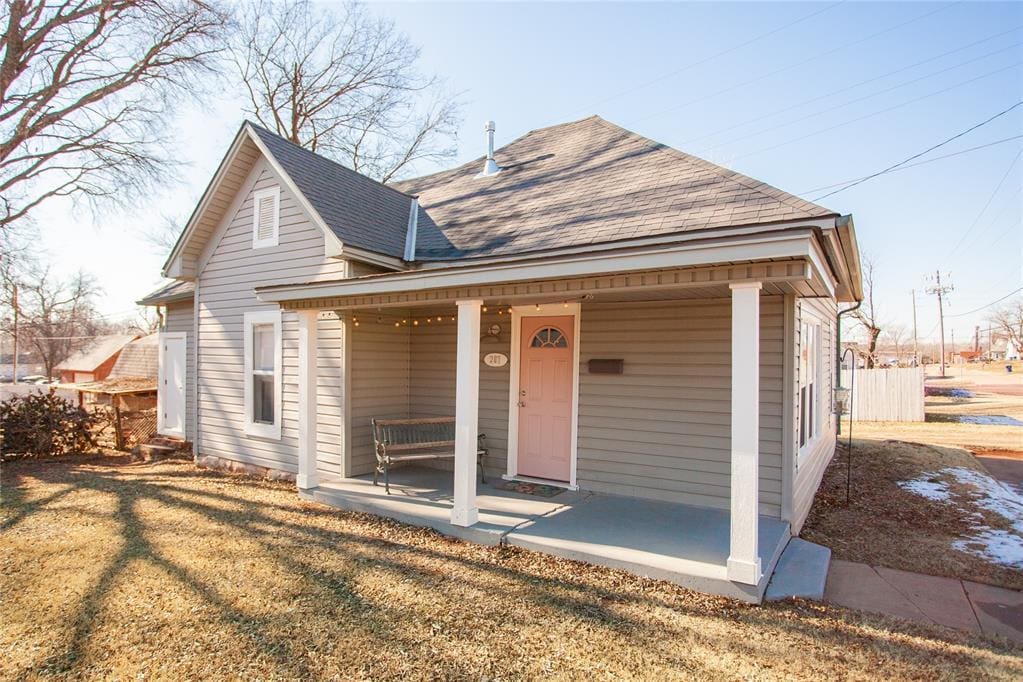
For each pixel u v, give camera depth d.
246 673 3.18
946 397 26.78
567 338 7.20
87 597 4.19
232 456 9.36
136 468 9.68
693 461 6.19
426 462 8.45
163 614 3.92
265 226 8.83
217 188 9.07
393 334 8.34
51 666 3.26
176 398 11.45
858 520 6.55
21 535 5.70
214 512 6.55
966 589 4.50
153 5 12.38
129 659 3.33
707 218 5.57
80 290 39.12
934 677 3.16
